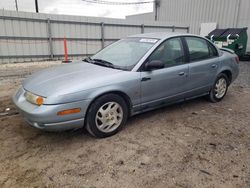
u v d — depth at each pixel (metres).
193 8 19.88
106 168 2.80
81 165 2.86
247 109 4.85
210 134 3.69
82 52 14.93
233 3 16.66
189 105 5.04
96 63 4.13
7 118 4.27
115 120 3.60
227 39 13.91
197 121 4.19
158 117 4.34
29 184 2.51
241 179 2.61
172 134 3.67
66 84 3.25
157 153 3.12
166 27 18.23
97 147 3.27
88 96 3.24
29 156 3.04
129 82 3.58
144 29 17.17
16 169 2.77
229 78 5.42
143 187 2.48
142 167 2.82
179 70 4.21
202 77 4.68
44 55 13.53
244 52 14.03
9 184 2.51
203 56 4.74
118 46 4.51
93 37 15.13
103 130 3.49
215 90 5.14
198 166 2.85
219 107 4.94
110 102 3.48
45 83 3.38
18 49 12.59
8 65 11.32
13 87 6.60
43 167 2.81
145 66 3.79
